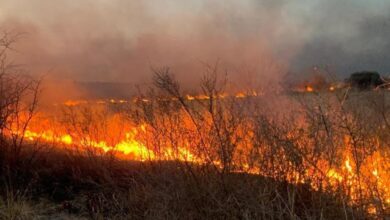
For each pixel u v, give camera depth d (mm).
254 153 6199
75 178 7684
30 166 8039
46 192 7625
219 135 6219
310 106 6121
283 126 6191
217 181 6148
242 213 5723
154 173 6773
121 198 6805
